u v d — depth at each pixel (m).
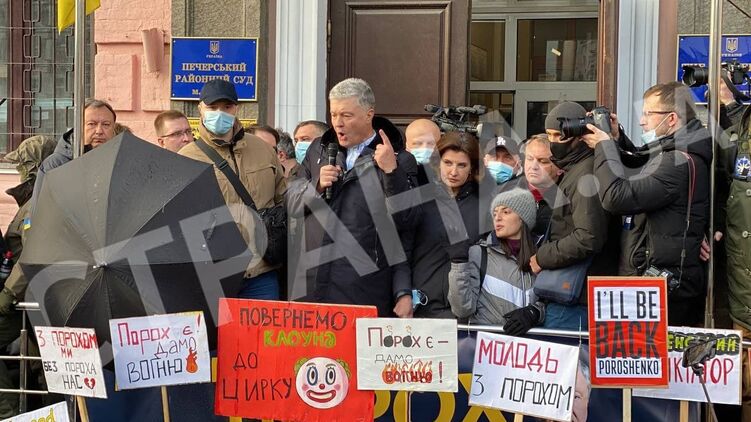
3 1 7.16
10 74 7.17
